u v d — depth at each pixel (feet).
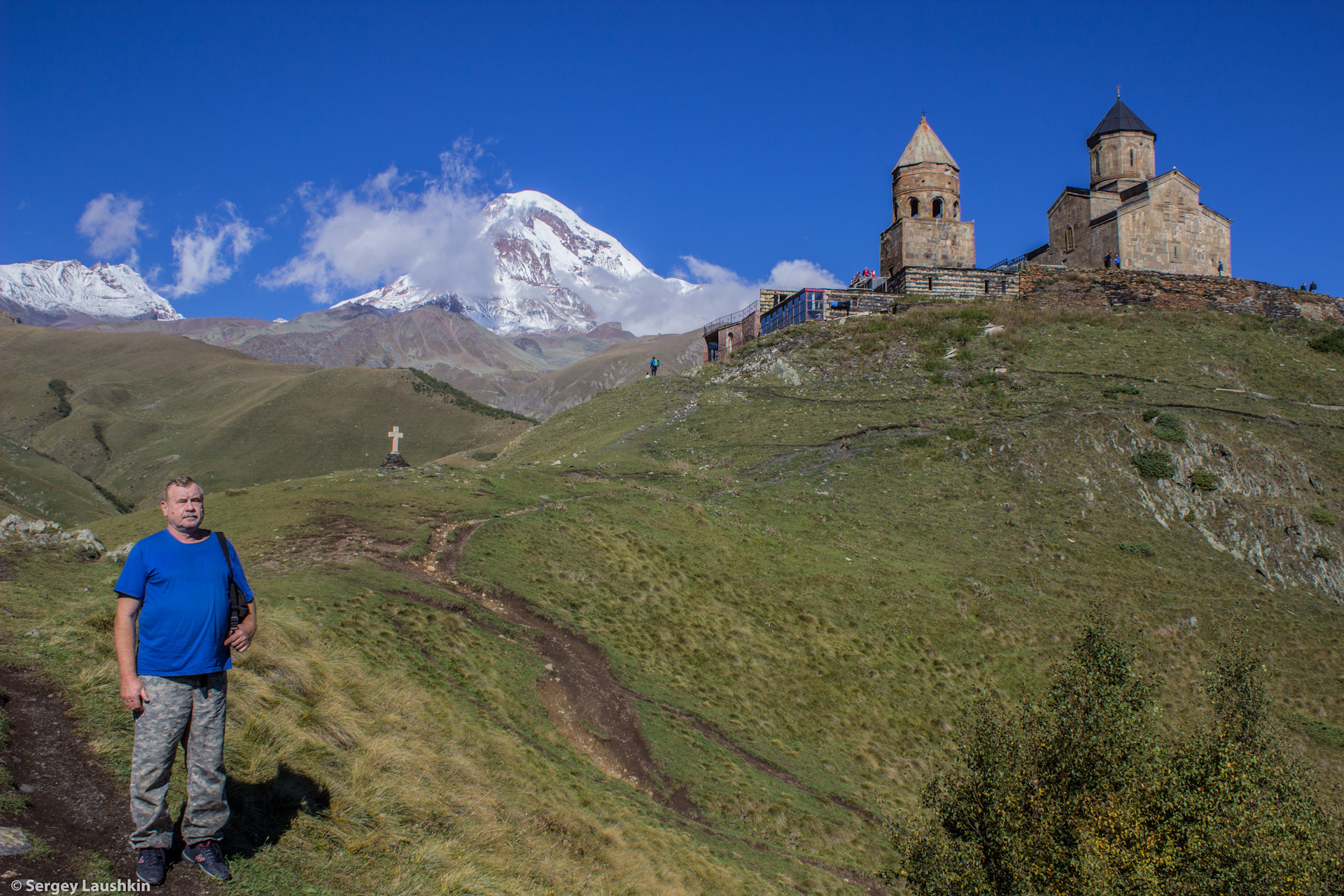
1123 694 64.80
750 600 105.50
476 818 42.09
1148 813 51.24
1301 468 151.12
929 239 243.81
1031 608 117.80
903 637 106.11
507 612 84.48
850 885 62.34
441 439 655.76
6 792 25.48
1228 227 245.24
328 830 32.50
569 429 206.49
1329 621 122.62
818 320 223.71
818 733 84.94
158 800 24.20
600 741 69.36
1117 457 156.56
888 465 159.53
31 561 58.29
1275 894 47.16
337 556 84.12
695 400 203.62
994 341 204.23
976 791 57.16
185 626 24.58
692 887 49.73
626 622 91.45
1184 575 130.93
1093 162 264.11
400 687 57.31
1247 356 197.36
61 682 34.04
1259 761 57.26
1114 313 224.33
